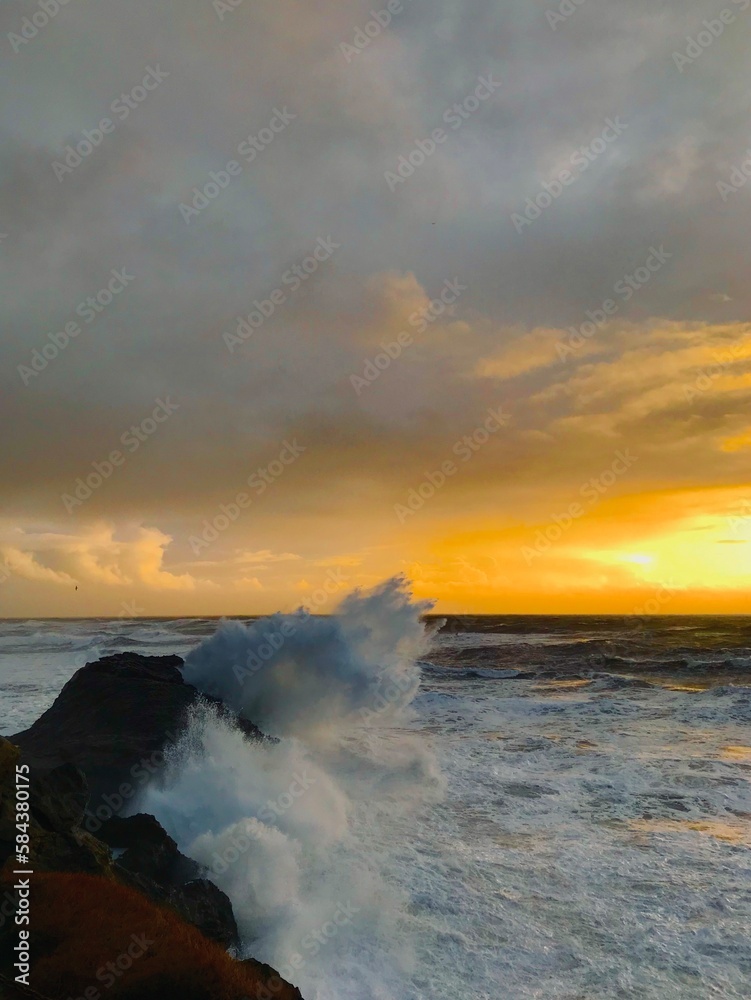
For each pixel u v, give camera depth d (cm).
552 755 1878
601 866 1138
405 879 1102
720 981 811
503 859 1177
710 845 1219
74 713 1784
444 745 2008
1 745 877
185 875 1005
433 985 822
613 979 820
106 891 752
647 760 1797
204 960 692
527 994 797
